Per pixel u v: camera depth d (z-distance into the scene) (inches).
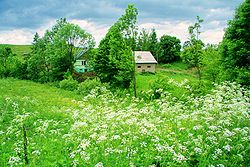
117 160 438.3
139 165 431.5
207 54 1385.3
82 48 2778.1
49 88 2158.0
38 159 490.3
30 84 2418.8
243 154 458.6
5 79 2684.5
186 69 3390.7
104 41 1872.5
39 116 916.0
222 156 449.1
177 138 519.2
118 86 1690.5
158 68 3713.1
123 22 1411.2
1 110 986.7
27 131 692.7
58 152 517.3
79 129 563.2
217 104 625.6
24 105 1120.8
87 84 1800.0
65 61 2677.2
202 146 459.5
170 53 4205.2
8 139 627.2
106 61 1779.0
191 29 1561.3
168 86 1200.8
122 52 1423.5
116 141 499.8
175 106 735.7
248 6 1079.6
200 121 588.4
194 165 439.8
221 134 494.6
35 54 2815.0
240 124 579.2
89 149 472.1
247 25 1093.8
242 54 1067.3
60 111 1005.8
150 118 634.2
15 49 5398.6
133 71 1418.6
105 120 629.9
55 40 2714.1
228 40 1145.4
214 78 1326.3
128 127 565.0
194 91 1104.8
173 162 421.7
